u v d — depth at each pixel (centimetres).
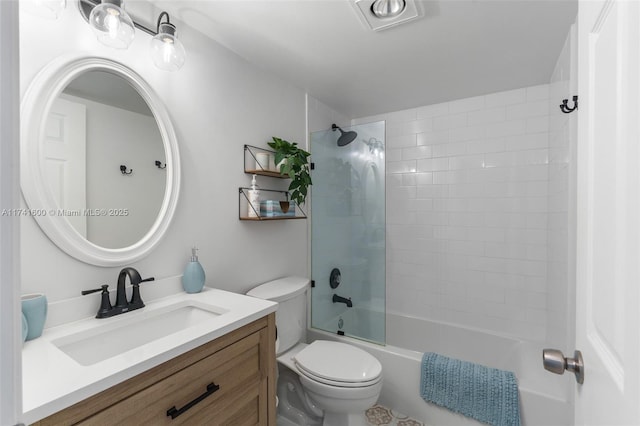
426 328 254
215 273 156
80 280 105
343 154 227
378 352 194
